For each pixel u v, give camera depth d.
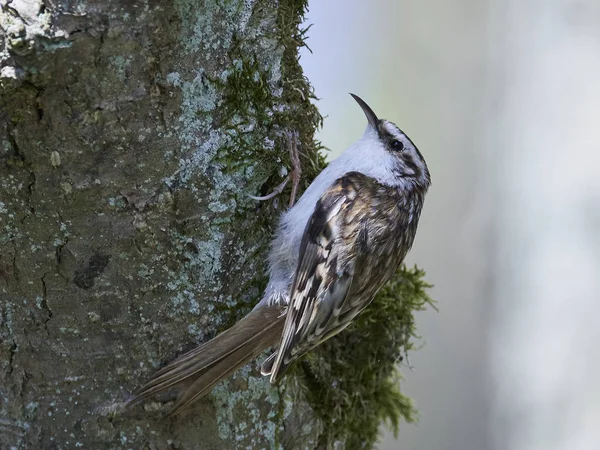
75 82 2.26
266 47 2.29
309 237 2.30
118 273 2.28
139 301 2.28
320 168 2.33
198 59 2.27
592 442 2.47
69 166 2.27
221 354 2.28
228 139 2.28
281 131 2.29
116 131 2.27
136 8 2.26
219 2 2.27
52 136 2.26
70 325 2.28
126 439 2.28
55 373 2.28
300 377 2.31
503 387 2.55
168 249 2.28
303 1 2.30
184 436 2.29
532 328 2.49
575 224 2.48
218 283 2.29
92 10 2.26
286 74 2.30
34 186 2.27
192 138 2.27
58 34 2.25
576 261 2.48
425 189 2.34
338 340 2.33
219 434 2.29
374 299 2.34
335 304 2.30
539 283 2.49
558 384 2.48
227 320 2.29
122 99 2.27
